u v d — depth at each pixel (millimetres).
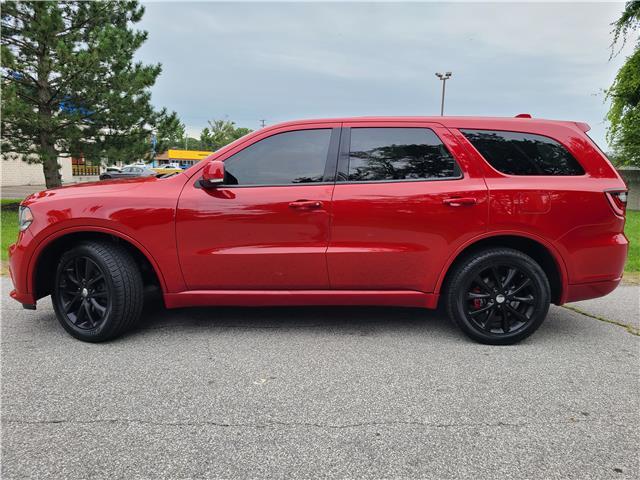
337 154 3455
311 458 2043
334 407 2494
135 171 33812
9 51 10477
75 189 3547
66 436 2197
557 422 2357
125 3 13234
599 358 3203
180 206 3346
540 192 3303
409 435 2230
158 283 3783
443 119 3494
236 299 3465
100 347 3334
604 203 3344
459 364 3076
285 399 2578
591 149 3451
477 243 3490
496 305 3410
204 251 3373
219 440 2174
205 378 2834
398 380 2828
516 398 2609
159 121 13352
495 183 3336
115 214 3322
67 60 10867
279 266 3383
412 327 3834
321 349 3324
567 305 4637
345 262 3369
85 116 12047
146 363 3053
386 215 3332
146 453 2068
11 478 1892
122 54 11734
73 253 3402
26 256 3455
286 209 3332
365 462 2016
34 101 12000
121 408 2461
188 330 3715
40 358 3125
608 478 1920
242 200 3350
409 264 3383
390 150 3459
